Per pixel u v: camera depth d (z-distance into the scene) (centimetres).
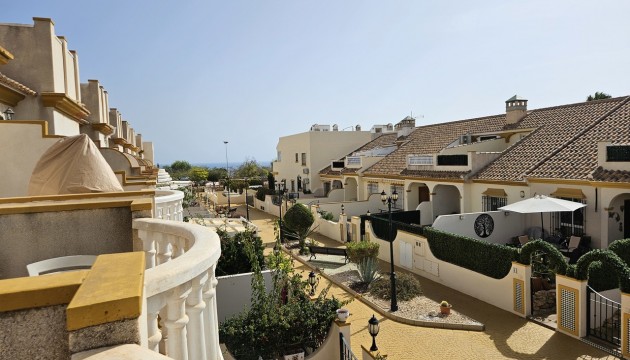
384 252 2083
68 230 437
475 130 2842
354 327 1284
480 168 2209
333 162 3844
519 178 1884
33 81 1159
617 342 1085
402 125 3825
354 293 1572
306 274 1873
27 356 174
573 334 1148
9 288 173
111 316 167
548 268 1418
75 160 569
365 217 2403
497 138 2606
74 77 1449
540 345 1117
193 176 6800
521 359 1046
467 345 1135
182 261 291
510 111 2639
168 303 276
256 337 866
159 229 431
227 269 1170
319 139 4138
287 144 4694
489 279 1453
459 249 1603
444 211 2477
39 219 424
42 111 1168
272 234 2806
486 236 1909
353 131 4256
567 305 1164
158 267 275
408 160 2759
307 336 920
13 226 416
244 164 6856
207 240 354
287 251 2281
